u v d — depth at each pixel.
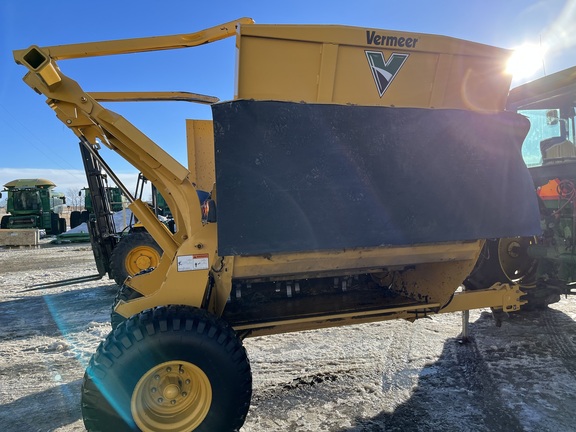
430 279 3.67
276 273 2.84
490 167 3.01
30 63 2.52
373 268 3.58
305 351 4.26
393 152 2.76
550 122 4.79
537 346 4.28
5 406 3.38
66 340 4.93
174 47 3.09
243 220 2.50
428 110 2.83
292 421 3.04
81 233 18.88
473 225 2.97
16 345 4.79
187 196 2.72
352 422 3.02
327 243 2.64
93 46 2.86
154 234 3.57
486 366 3.85
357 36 2.68
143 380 2.39
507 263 4.80
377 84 2.78
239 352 2.53
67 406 3.38
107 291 7.63
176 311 2.51
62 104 2.76
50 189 23.75
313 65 2.65
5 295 7.50
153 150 2.66
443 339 4.51
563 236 4.41
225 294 2.82
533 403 3.22
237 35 2.54
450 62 2.91
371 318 3.46
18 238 17.48
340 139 2.64
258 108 2.49
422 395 3.37
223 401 2.48
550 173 4.61
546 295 4.65
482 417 3.04
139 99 3.77
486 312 5.43
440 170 2.87
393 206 2.78
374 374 3.74
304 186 2.59
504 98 3.10
